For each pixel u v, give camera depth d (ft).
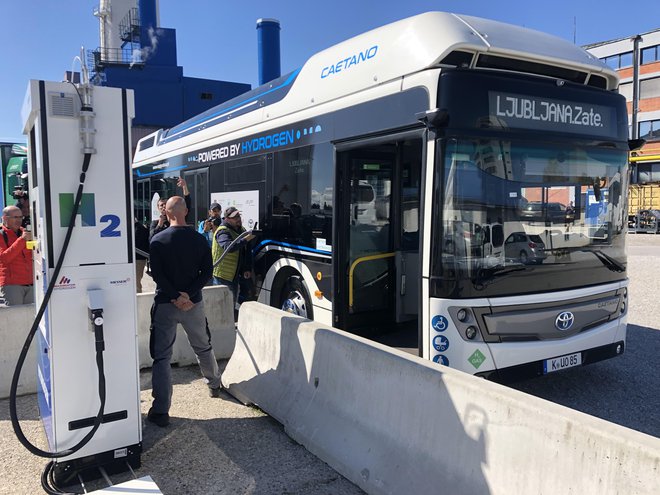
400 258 18.95
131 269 10.99
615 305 16.33
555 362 14.82
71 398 10.61
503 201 14.23
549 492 7.82
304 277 19.52
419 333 14.14
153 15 86.74
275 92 21.81
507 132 14.26
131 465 11.41
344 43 18.13
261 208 22.45
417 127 14.42
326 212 18.15
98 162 10.49
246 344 15.96
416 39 14.85
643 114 119.65
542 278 14.79
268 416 14.24
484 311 13.78
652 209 90.89
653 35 117.19
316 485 10.85
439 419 9.59
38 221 11.16
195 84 86.22
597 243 16.01
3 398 16.07
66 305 10.43
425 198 13.85
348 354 11.80
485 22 15.58
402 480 9.87
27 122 10.96
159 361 13.50
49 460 11.99
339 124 17.51
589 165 15.78
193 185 29.58
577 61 15.72
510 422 8.43
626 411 15.23
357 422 11.34
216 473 11.32
